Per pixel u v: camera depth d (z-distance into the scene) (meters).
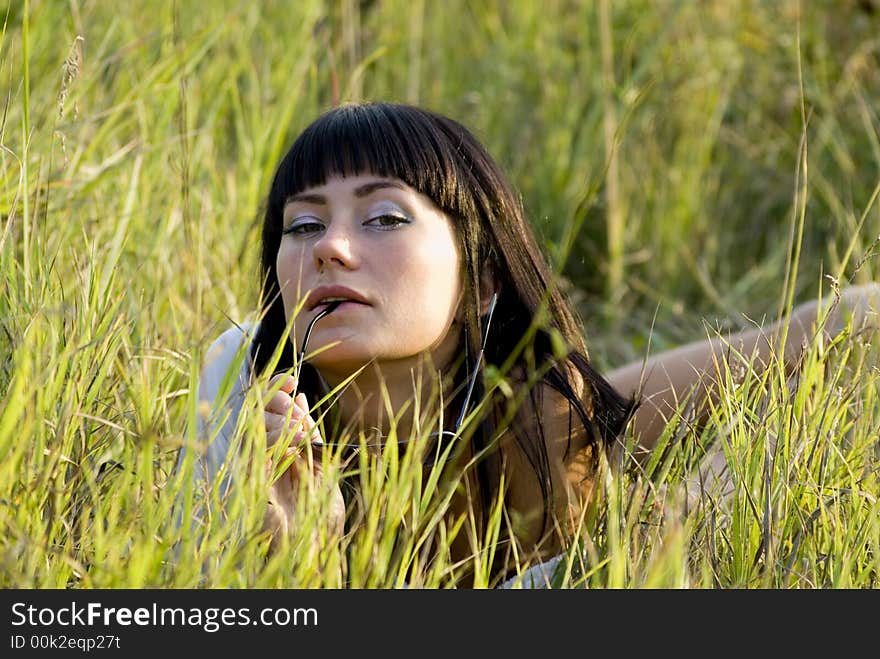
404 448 3.34
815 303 4.03
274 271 3.56
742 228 7.29
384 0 7.46
